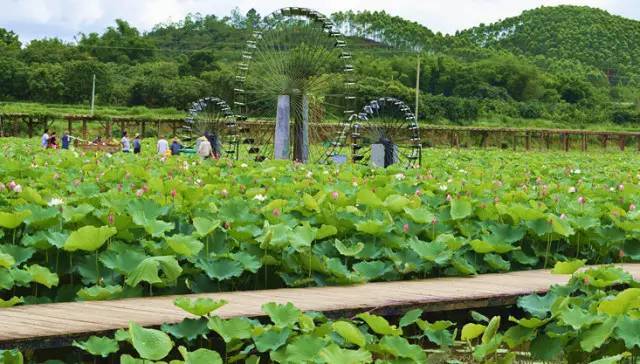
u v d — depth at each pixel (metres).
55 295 6.65
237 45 80.50
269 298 6.23
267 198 10.52
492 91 77.81
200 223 7.11
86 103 66.69
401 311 6.20
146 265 6.08
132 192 10.39
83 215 7.44
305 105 26.36
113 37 81.06
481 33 125.44
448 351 6.07
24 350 4.94
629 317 5.04
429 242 8.02
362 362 4.30
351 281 6.94
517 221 8.81
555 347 5.16
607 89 93.94
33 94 66.25
